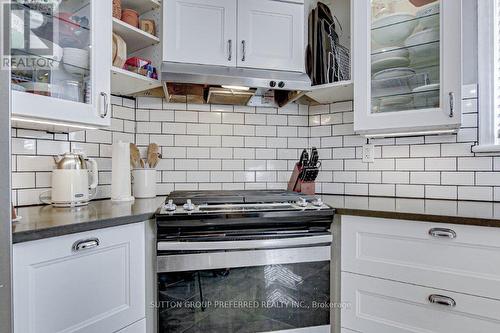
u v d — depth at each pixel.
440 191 1.60
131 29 1.47
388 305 1.27
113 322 1.10
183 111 1.90
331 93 1.77
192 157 1.91
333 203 1.50
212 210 1.28
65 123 1.22
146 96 1.84
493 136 1.47
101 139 1.67
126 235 1.15
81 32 1.28
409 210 1.25
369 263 1.30
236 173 1.97
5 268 0.77
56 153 1.47
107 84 1.32
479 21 1.49
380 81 1.56
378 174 1.79
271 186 2.02
